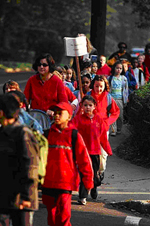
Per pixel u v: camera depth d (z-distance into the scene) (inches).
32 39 3336.6
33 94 532.1
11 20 3346.5
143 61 1053.2
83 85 634.2
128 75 924.6
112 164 684.7
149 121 661.3
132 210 488.1
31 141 305.3
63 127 377.1
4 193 302.4
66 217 373.1
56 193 372.2
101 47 1288.1
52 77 529.7
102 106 551.5
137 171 657.6
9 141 304.2
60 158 370.9
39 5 3452.3
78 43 599.8
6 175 303.1
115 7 3991.1
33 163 301.7
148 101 677.3
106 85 553.6
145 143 689.0
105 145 500.4
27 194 300.2
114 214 471.2
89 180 376.2
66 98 530.6
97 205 506.3
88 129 489.7
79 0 3560.5
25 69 2674.7
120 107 825.5
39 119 517.0
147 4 1455.5
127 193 556.7
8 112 305.6
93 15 1285.7
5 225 308.2
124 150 732.7
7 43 3307.1
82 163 375.2
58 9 3555.6
